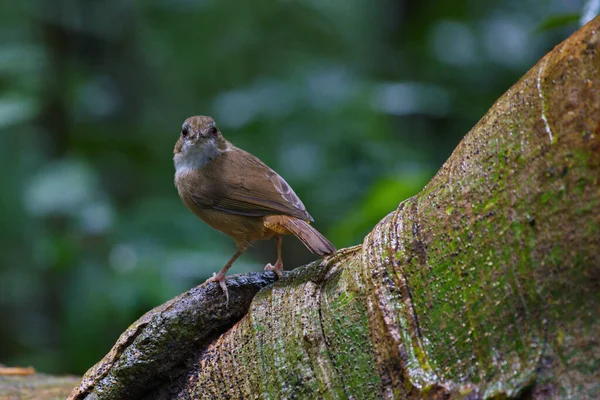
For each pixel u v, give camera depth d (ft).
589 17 21.97
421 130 50.26
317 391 16.97
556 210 14.01
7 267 51.70
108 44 48.93
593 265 13.51
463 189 15.71
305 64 52.80
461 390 14.57
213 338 20.47
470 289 15.08
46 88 44.11
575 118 13.97
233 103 48.06
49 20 45.01
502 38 49.80
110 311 36.88
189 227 38.70
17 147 52.85
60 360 39.63
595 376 13.24
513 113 15.16
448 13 52.24
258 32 54.34
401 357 15.61
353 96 47.62
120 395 20.59
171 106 51.55
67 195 37.91
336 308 17.44
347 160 45.75
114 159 46.96
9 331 49.44
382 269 16.63
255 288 20.95
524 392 13.76
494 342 14.52
